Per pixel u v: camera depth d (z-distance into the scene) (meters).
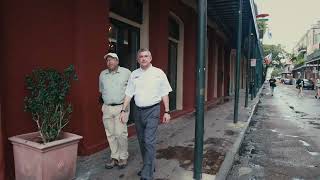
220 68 21.19
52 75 4.68
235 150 7.11
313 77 61.25
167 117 4.82
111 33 7.59
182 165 5.73
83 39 5.86
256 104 19.09
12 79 4.79
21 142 4.35
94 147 6.19
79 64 5.82
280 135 9.88
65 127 5.84
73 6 5.78
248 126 11.04
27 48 5.01
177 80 12.66
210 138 8.31
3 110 4.61
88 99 6.03
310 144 8.63
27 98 4.69
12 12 4.76
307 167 6.48
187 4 12.08
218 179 5.16
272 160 6.96
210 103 16.84
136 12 8.58
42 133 4.61
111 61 5.21
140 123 4.86
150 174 4.69
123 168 5.41
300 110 17.64
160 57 9.52
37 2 5.15
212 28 17.61
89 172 5.20
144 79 4.73
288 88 53.19
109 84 5.28
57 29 5.52
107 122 5.38
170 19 11.53
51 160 4.35
